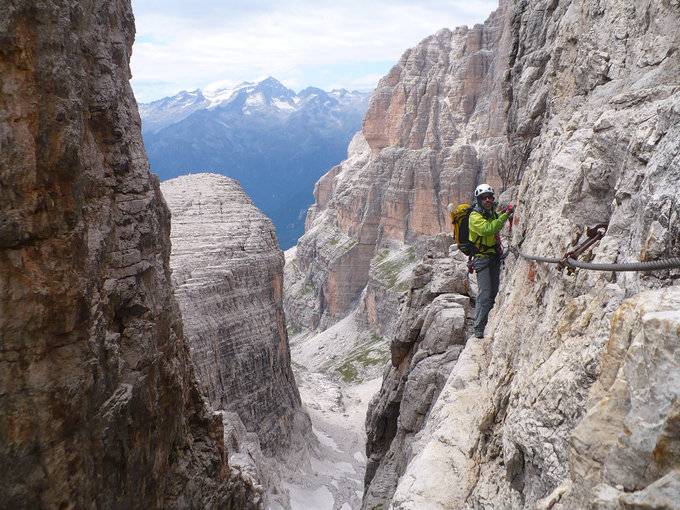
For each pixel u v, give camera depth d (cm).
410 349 2869
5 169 939
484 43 16762
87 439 1159
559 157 1061
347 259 17462
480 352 1379
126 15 1803
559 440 615
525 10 2738
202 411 2212
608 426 422
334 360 15125
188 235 7425
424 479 984
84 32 1362
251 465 3694
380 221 17162
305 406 9819
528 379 762
